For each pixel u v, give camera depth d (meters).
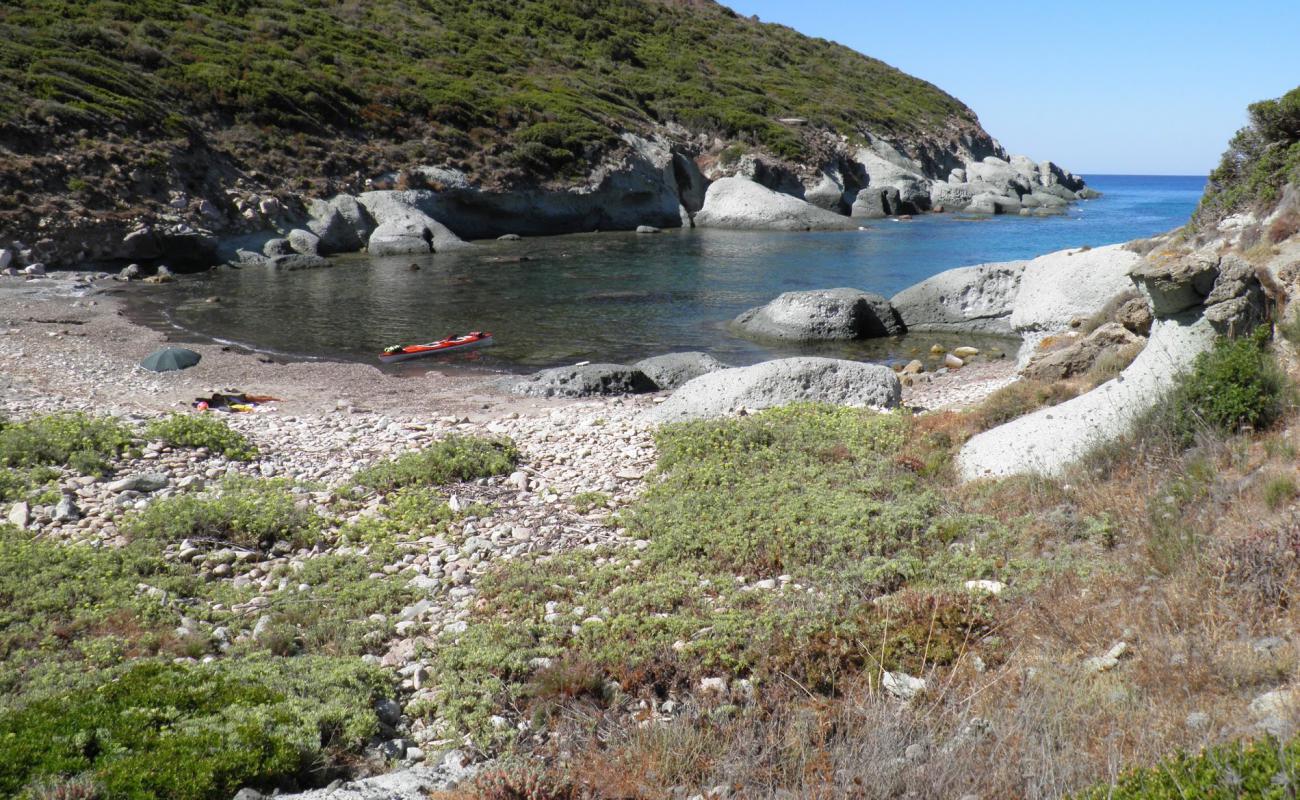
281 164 47.19
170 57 50.03
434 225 47.91
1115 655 7.11
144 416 16.80
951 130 92.56
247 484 13.20
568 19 79.94
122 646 8.44
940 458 12.97
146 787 6.11
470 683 7.76
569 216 56.94
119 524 11.55
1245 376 10.47
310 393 20.23
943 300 27.67
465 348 25.67
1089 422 11.91
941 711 6.81
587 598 9.45
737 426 14.70
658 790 6.30
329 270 39.66
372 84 56.00
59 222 36.31
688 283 36.38
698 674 7.83
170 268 38.66
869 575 9.37
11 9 48.50
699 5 100.62
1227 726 5.74
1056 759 5.67
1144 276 11.78
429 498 12.72
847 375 17.55
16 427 14.52
